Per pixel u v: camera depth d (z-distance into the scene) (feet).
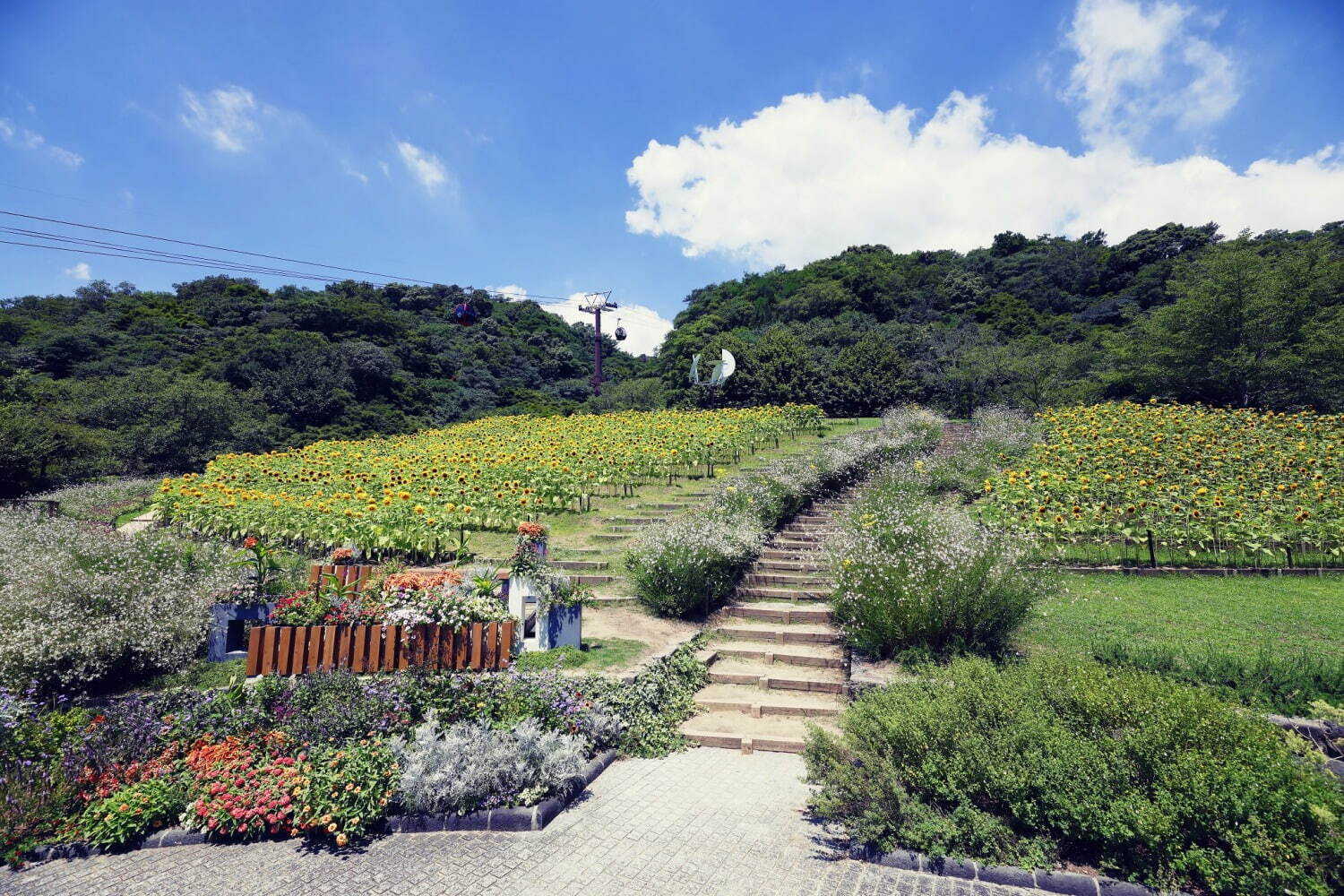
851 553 27.89
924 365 120.16
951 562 24.27
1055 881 13.24
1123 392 87.35
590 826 16.21
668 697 22.68
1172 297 149.89
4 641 21.79
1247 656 21.27
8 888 14.29
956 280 191.52
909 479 45.50
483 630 23.16
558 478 48.26
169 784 17.06
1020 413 82.53
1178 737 14.14
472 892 13.65
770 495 40.34
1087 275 188.14
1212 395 79.51
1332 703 17.63
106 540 29.94
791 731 21.22
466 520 40.88
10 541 30.35
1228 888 12.16
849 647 25.77
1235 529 33.27
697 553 30.45
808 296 182.60
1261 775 13.01
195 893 13.85
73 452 77.15
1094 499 39.22
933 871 14.01
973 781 14.75
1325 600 27.37
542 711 20.04
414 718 19.79
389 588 23.94
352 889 13.88
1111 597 28.78
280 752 18.19
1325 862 11.84
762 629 28.07
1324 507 34.53
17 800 16.06
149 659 23.70
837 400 117.70
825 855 14.84
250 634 22.52
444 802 16.51
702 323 178.50
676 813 16.81
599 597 32.12
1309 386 71.31
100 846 15.64
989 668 18.24
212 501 44.52
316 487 50.29
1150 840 12.73
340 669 21.42
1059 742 14.53
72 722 19.26
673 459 56.24
